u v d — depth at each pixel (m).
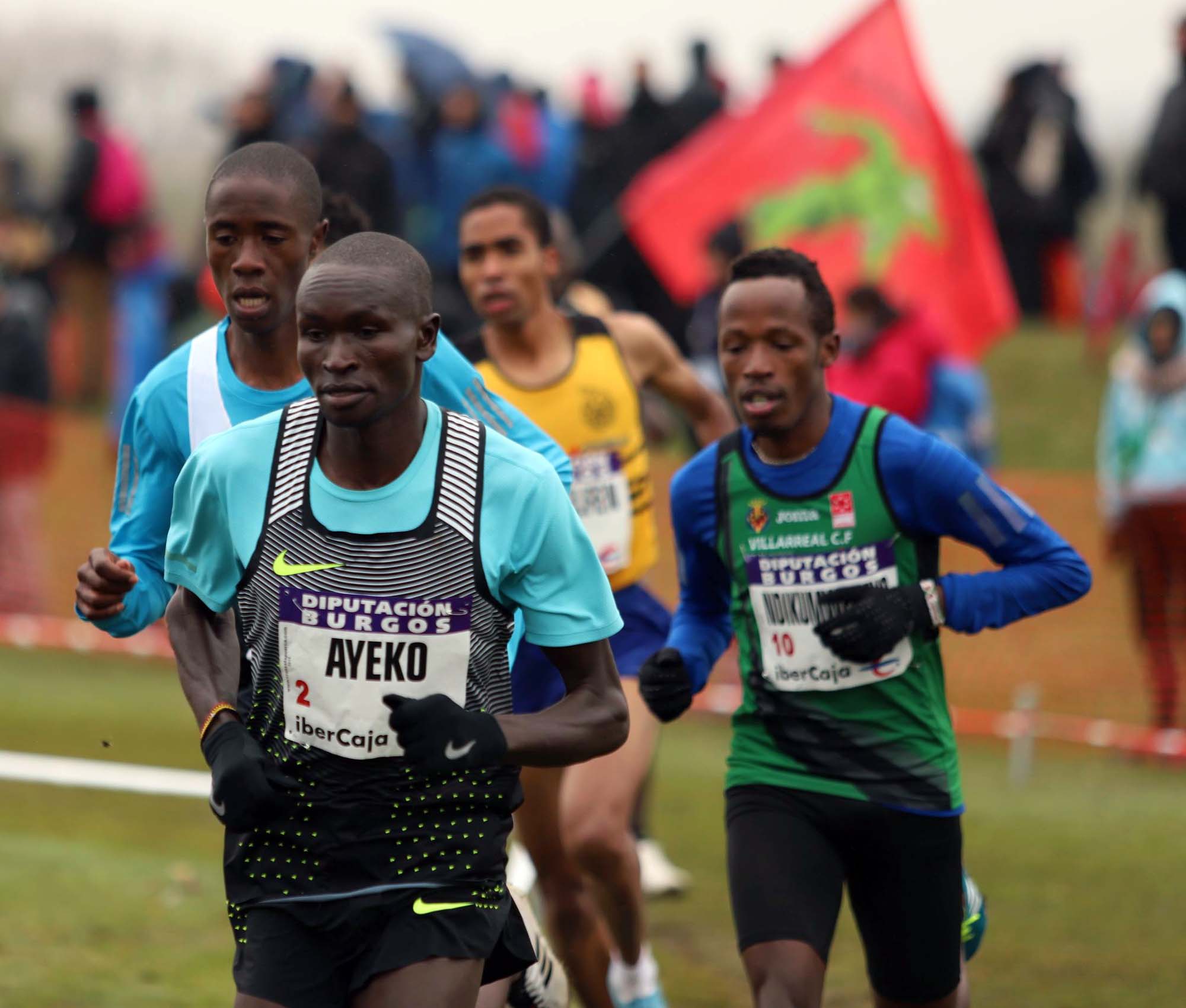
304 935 10.98
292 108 48.56
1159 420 30.23
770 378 13.93
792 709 14.16
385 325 10.29
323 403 10.39
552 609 10.98
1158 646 30.58
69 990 17.27
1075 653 34.41
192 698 11.12
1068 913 21.39
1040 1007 17.92
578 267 45.97
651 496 18.89
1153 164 46.09
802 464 14.20
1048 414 52.69
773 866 13.59
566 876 16.89
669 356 19.61
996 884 22.67
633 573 18.47
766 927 13.23
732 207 34.25
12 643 38.84
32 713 32.16
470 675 10.70
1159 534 30.23
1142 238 61.12
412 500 10.61
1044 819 26.30
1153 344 30.19
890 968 14.22
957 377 34.03
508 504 10.70
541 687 17.34
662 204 34.47
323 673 10.62
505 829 11.10
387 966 10.66
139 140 110.44
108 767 24.02
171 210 104.06
